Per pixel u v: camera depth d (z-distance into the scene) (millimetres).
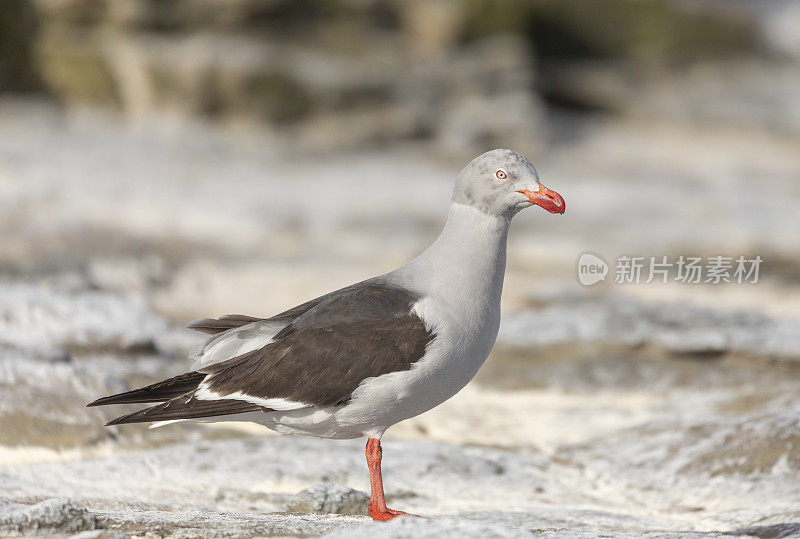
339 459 8297
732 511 7348
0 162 22234
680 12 39906
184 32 29812
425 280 6441
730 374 11367
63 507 5859
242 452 8375
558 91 34781
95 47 28547
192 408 6160
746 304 15398
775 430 8359
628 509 7629
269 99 28719
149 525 5969
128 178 22312
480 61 31062
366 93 29250
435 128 29750
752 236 20359
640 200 23547
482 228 6473
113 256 17375
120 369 9727
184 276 16656
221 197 21781
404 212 21844
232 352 6434
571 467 8719
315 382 6145
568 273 17547
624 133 32844
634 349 11930
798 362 11359
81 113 28297
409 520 5191
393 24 32625
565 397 11125
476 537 5023
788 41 44688
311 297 15703
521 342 12234
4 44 28453
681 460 8430
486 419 10289
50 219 19375
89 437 8398
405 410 6328
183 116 28609
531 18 36625
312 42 30766
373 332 6188
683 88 37406
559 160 28969
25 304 10531
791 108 36562
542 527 6910
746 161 30125
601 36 38188
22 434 8242
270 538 5645
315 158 26844
